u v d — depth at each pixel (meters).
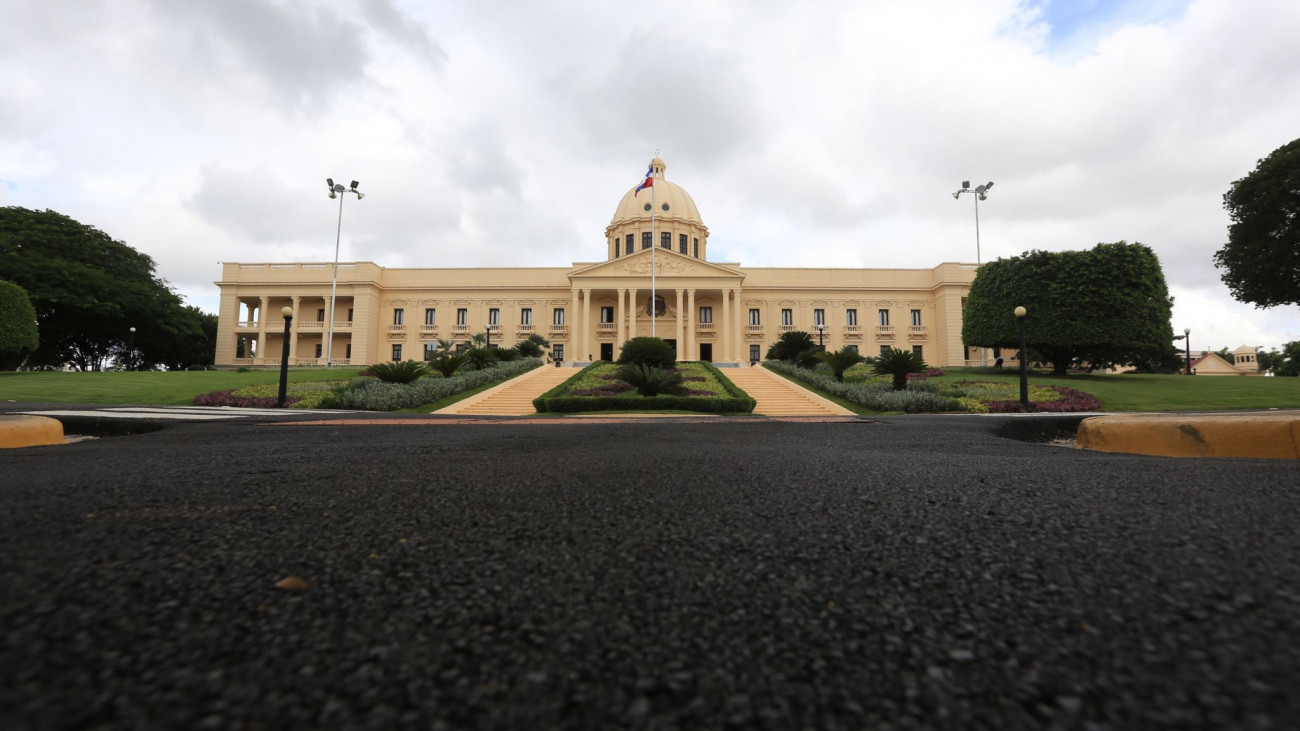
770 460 3.61
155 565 1.43
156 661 0.93
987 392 20.88
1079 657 0.98
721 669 0.96
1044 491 2.44
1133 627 1.08
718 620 1.16
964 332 33.38
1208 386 22.88
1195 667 0.93
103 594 1.22
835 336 49.88
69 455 3.95
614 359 48.69
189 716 0.77
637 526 1.91
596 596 1.29
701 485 2.68
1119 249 27.78
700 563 1.52
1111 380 26.56
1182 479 2.64
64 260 35.28
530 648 1.04
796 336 33.94
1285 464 3.12
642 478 2.89
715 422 9.91
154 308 38.16
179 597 1.22
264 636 1.05
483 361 28.30
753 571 1.45
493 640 1.06
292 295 48.28
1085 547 1.59
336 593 1.28
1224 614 1.12
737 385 25.53
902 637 1.08
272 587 1.30
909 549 1.62
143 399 17.97
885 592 1.30
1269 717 0.77
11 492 2.41
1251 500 2.13
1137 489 2.42
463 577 1.40
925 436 5.98
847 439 5.50
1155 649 0.99
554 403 17.64
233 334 47.75
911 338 49.84
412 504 2.25
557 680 0.92
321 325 48.16
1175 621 1.10
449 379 21.86
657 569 1.47
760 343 49.91
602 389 21.56
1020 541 1.67
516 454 3.94
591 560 1.54
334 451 4.20
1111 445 4.59
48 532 1.72
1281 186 23.80
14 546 1.56
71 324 35.75
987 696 0.87
